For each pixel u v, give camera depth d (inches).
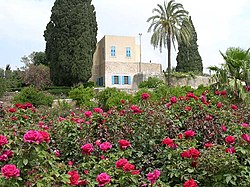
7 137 142.8
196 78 1325.0
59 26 1217.4
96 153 148.3
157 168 143.6
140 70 1414.9
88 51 1222.3
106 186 116.9
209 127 177.8
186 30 1261.1
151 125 165.2
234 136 149.5
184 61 1520.7
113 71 1385.3
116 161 129.3
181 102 200.7
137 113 174.6
